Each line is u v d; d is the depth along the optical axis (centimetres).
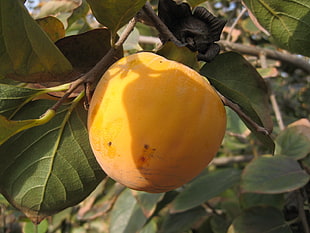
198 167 19
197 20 22
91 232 70
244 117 21
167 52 21
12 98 21
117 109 18
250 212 37
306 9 26
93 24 51
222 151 67
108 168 19
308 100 74
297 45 29
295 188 34
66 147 24
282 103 74
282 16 27
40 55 17
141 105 17
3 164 24
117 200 49
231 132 36
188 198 43
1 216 52
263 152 61
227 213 48
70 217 62
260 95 24
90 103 20
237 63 25
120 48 21
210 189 43
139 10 19
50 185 25
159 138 17
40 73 18
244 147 56
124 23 19
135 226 46
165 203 48
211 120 18
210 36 22
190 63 21
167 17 22
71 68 18
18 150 23
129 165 18
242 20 58
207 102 18
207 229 50
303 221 35
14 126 18
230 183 43
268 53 46
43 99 23
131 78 18
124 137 18
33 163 24
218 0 64
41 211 25
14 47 17
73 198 25
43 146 24
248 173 37
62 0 34
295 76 72
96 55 23
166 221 47
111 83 19
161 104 17
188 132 17
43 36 17
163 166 18
